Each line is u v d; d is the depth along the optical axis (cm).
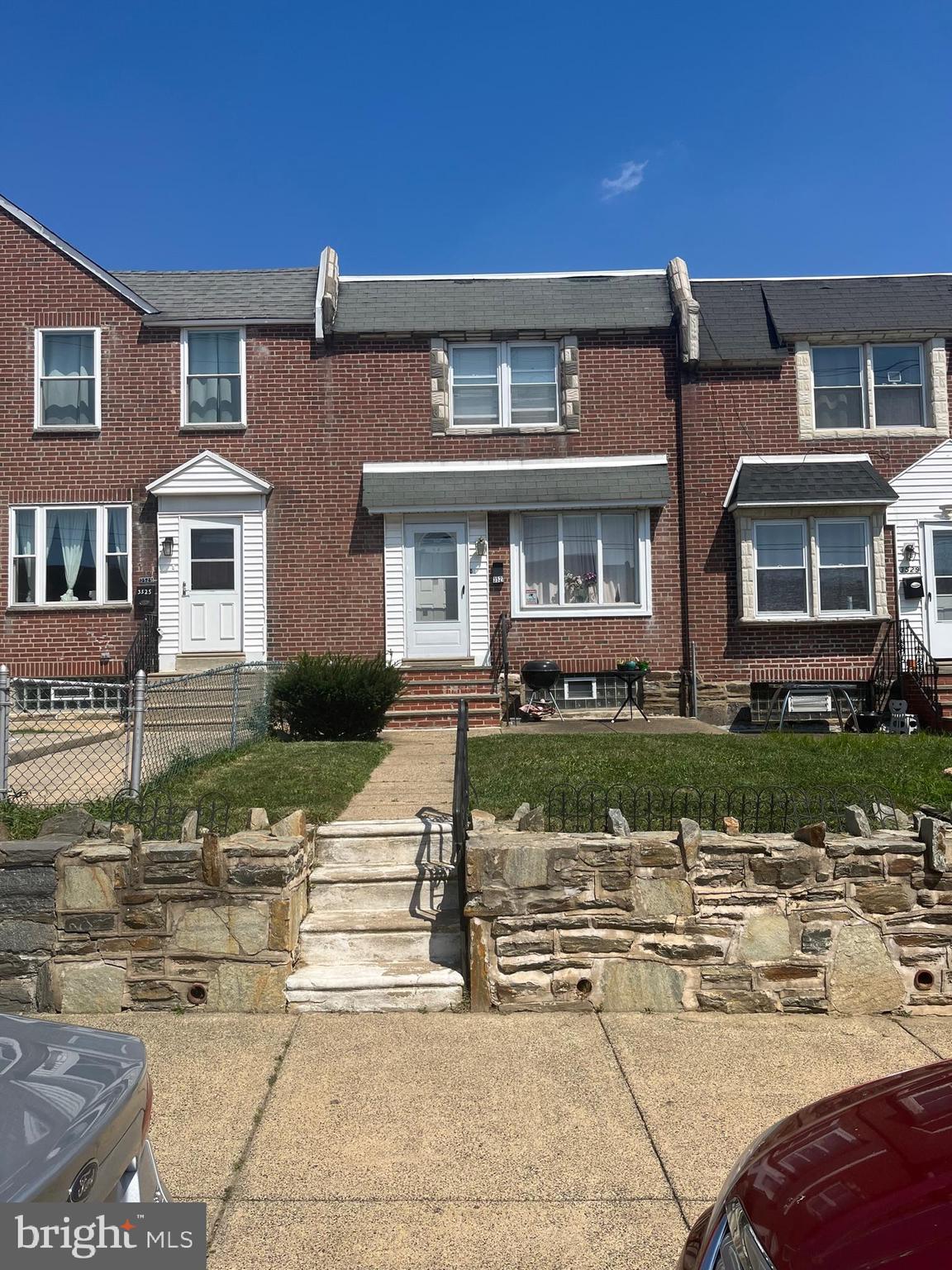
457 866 661
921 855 587
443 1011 575
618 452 1620
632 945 579
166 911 582
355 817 768
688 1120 445
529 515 1603
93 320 1609
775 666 1573
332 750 1077
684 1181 394
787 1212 249
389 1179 396
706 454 1608
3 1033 279
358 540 1596
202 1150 417
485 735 1229
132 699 861
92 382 1612
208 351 1628
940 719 1422
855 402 1636
